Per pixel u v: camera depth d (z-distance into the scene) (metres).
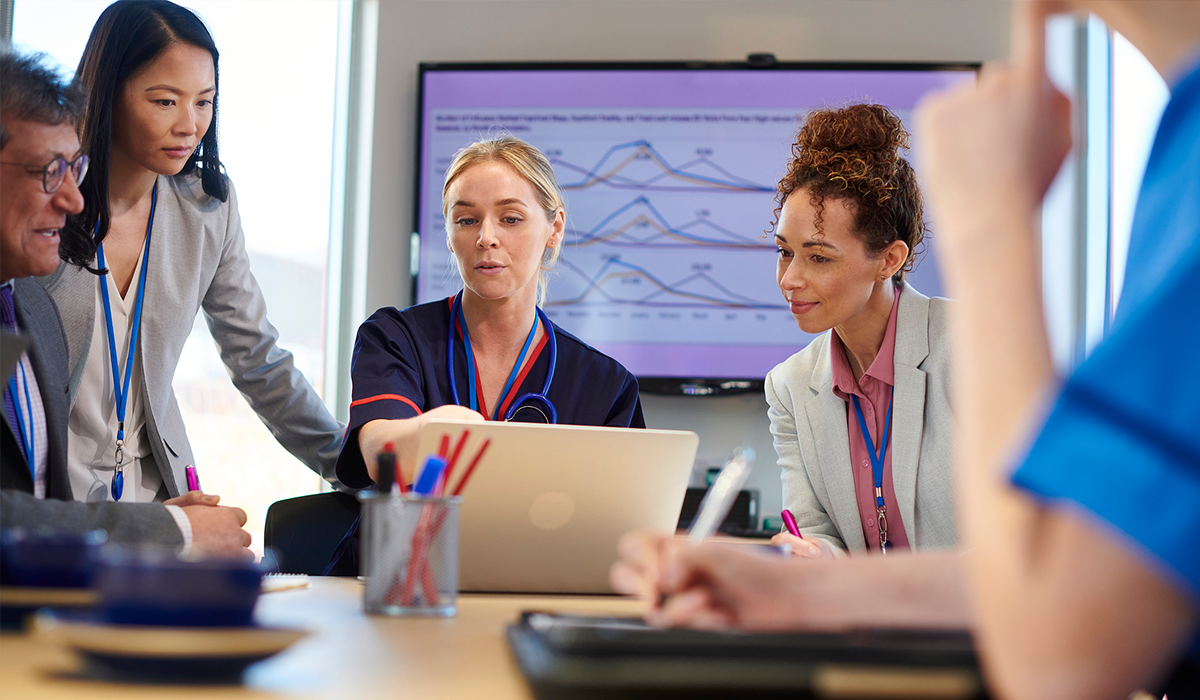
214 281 2.42
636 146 3.20
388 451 0.95
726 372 3.16
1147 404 0.41
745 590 0.71
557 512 1.16
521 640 0.61
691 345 3.17
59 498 1.43
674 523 1.20
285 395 2.49
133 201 2.20
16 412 1.37
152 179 2.23
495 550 1.17
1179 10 0.54
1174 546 0.39
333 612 0.93
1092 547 0.40
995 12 3.20
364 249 3.26
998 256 0.50
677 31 3.27
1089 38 3.14
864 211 1.64
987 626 0.44
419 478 0.95
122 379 2.13
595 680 0.48
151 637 0.54
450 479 1.11
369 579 0.92
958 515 1.64
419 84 3.21
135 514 1.17
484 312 1.85
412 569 0.92
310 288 3.26
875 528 1.73
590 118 3.20
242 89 3.28
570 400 1.85
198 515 1.22
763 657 0.50
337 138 3.31
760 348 3.16
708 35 3.26
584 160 3.20
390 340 1.78
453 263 3.16
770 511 3.13
